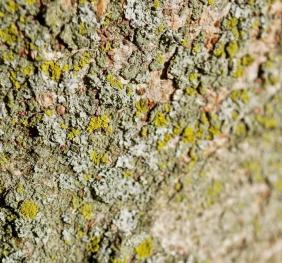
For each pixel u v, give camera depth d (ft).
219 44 1.49
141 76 1.45
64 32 1.37
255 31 1.52
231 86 1.54
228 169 1.61
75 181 1.46
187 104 1.51
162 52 1.45
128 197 1.50
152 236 1.53
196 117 1.52
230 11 1.48
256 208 1.68
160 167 1.52
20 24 1.35
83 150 1.45
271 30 1.54
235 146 1.60
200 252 1.60
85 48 1.40
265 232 1.70
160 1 1.42
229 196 1.62
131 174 1.50
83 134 1.44
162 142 1.51
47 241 1.47
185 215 1.57
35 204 1.44
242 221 1.66
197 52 1.48
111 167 1.48
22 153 1.42
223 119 1.55
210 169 1.58
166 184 1.53
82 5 1.37
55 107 1.41
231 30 1.49
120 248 1.50
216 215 1.61
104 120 1.45
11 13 1.34
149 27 1.43
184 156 1.54
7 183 1.43
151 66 1.45
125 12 1.40
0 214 1.44
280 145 1.66
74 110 1.42
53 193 1.45
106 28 1.40
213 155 1.57
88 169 1.46
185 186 1.55
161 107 1.49
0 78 1.37
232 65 1.52
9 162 1.42
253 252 1.69
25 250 1.45
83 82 1.42
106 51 1.42
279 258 1.72
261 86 1.58
